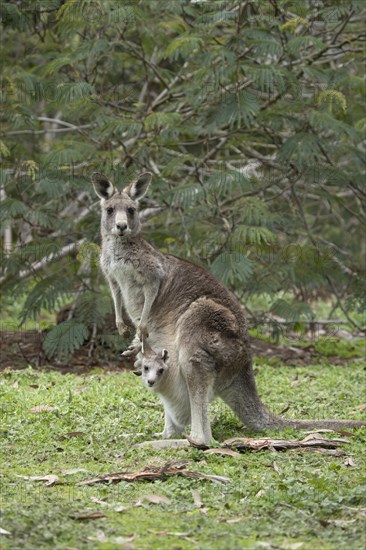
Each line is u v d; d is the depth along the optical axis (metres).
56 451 9.09
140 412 10.87
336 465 8.49
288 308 15.88
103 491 7.73
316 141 15.39
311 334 18.28
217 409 11.27
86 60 16.83
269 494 7.47
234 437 9.78
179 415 9.88
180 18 16.50
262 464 8.66
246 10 16.28
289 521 6.98
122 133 15.92
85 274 15.99
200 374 9.56
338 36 17.09
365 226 18.28
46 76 16.58
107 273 10.57
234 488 7.75
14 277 16.62
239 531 6.75
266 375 13.87
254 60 15.88
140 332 9.99
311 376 14.05
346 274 17.30
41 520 6.75
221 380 9.83
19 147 16.55
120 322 10.69
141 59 16.45
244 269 14.36
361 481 7.97
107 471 8.40
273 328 16.23
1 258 15.74
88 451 9.04
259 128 16.75
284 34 16.06
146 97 18.80
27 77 15.45
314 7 16.28
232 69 15.12
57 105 16.59
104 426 10.05
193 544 6.50
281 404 11.63
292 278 16.14
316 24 17.50
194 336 9.65
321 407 11.52
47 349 14.67
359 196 17.67
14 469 8.38
